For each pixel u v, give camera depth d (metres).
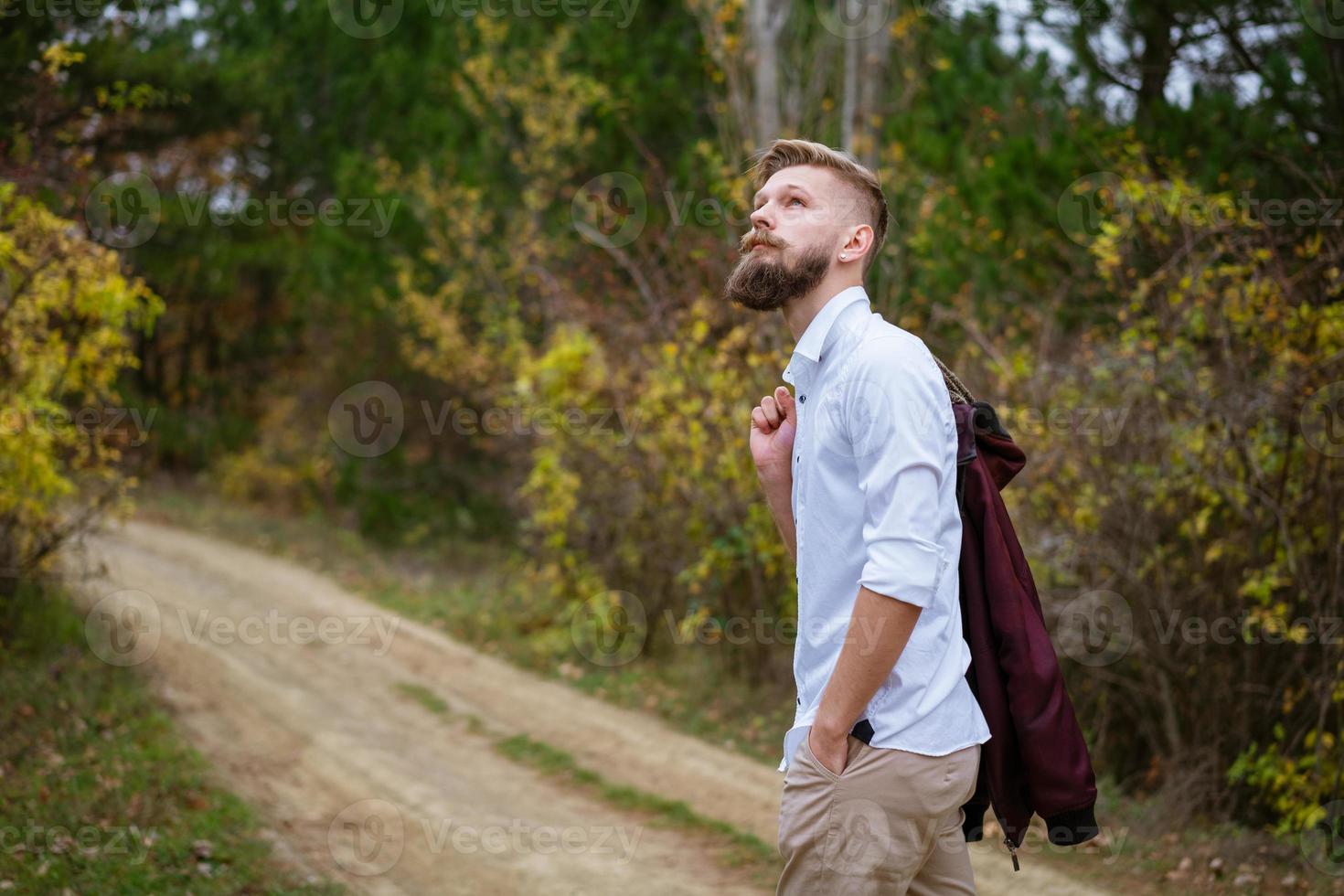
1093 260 7.30
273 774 6.09
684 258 9.02
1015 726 2.18
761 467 2.54
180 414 19.48
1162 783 5.81
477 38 15.59
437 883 4.74
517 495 10.20
